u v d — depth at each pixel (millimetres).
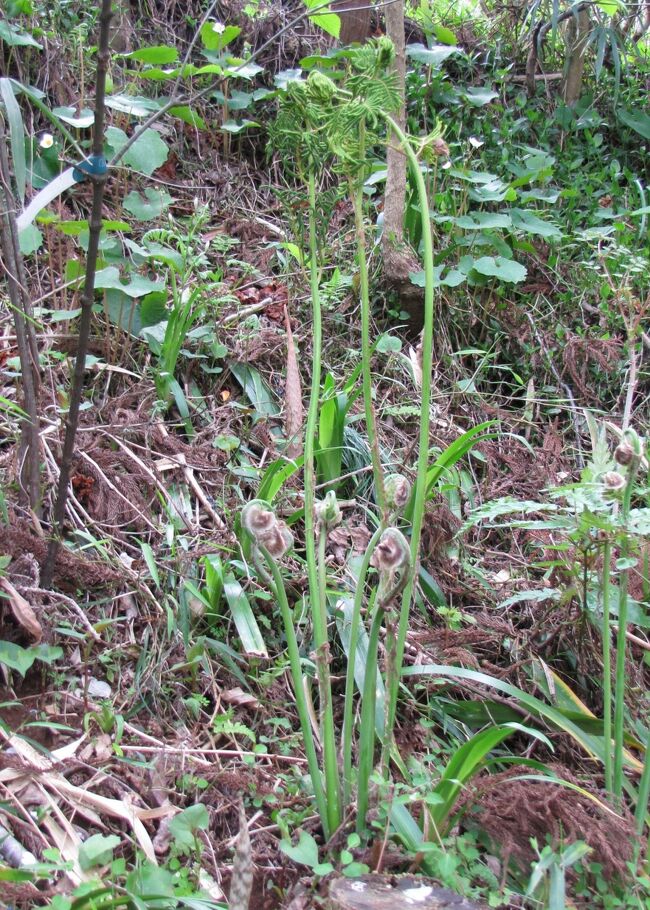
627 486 1707
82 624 2064
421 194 1508
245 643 2090
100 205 1726
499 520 2816
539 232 3660
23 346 2045
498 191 3748
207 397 3000
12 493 2225
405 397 3162
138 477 2490
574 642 2252
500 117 4652
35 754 1732
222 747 1943
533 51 4797
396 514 1584
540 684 2139
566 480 2936
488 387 3543
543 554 2596
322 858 1558
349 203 3906
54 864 1432
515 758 1646
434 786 1722
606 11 4480
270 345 3182
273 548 1515
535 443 3283
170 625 2090
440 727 2092
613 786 1733
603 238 3596
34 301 3061
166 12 4406
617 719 1704
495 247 3684
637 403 3438
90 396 2840
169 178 3912
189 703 1973
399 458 2920
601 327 3576
